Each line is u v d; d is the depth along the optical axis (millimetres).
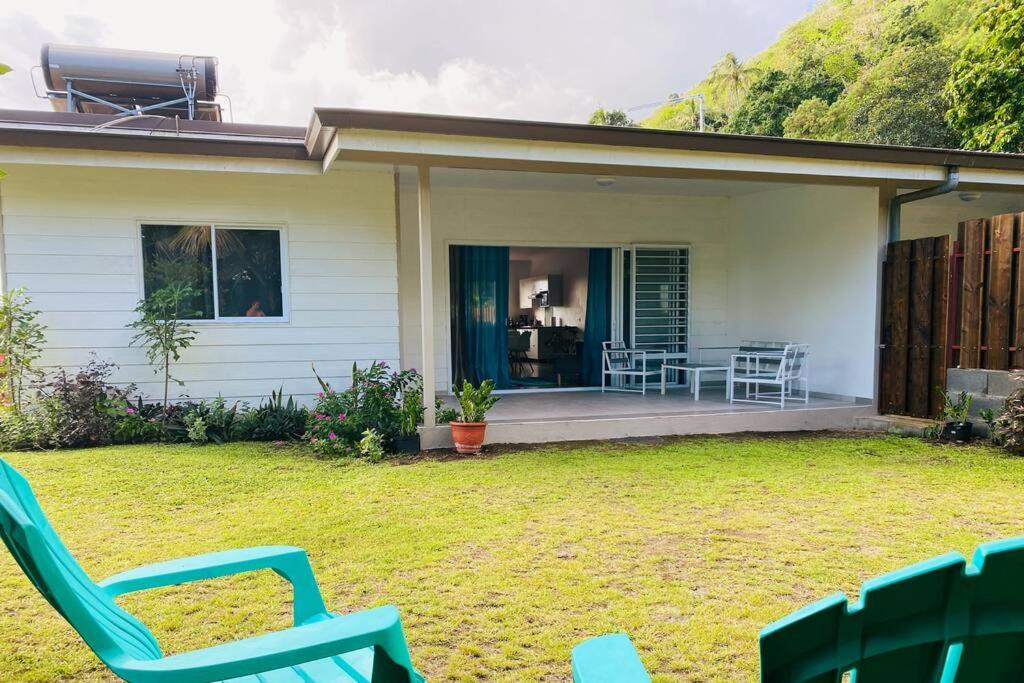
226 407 6969
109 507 4203
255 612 2793
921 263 6805
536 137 5434
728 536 3646
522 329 11602
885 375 7281
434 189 8617
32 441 5922
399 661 1472
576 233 9297
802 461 5523
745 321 9648
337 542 3578
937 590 865
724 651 2432
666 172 6070
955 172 6574
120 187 6590
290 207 7062
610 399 8297
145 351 6730
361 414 6027
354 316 7309
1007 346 6012
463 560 3316
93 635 1396
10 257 6363
